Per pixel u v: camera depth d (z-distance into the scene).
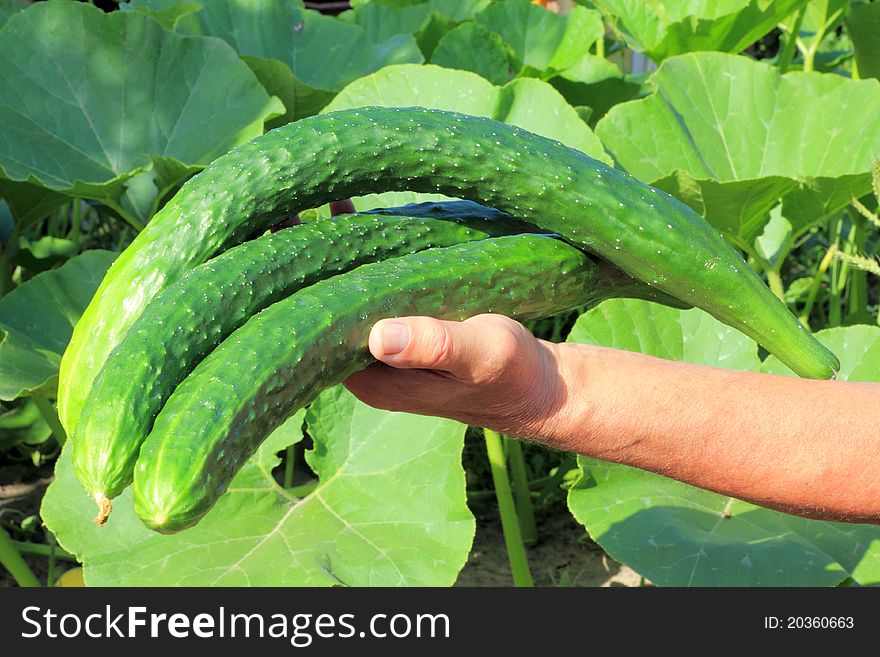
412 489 1.14
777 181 1.26
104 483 0.52
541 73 1.95
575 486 1.16
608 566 1.50
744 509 1.17
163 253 0.60
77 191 1.44
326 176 0.62
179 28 1.88
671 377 0.67
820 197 1.34
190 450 0.51
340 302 0.57
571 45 2.17
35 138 1.54
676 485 1.20
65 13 1.61
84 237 2.06
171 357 0.54
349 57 2.02
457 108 1.30
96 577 1.05
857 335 1.26
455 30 1.94
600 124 1.52
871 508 0.66
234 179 0.61
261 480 1.16
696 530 1.12
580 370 0.65
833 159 1.51
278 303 0.57
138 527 1.11
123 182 1.45
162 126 1.61
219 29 1.98
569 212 0.64
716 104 1.58
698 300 0.67
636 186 0.65
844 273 1.84
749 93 1.57
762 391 0.67
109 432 0.52
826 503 0.66
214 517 1.12
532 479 1.73
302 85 1.74
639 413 0.65
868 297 2.25
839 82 1.64
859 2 1.88
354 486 1.16
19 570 1.33
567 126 1.28
